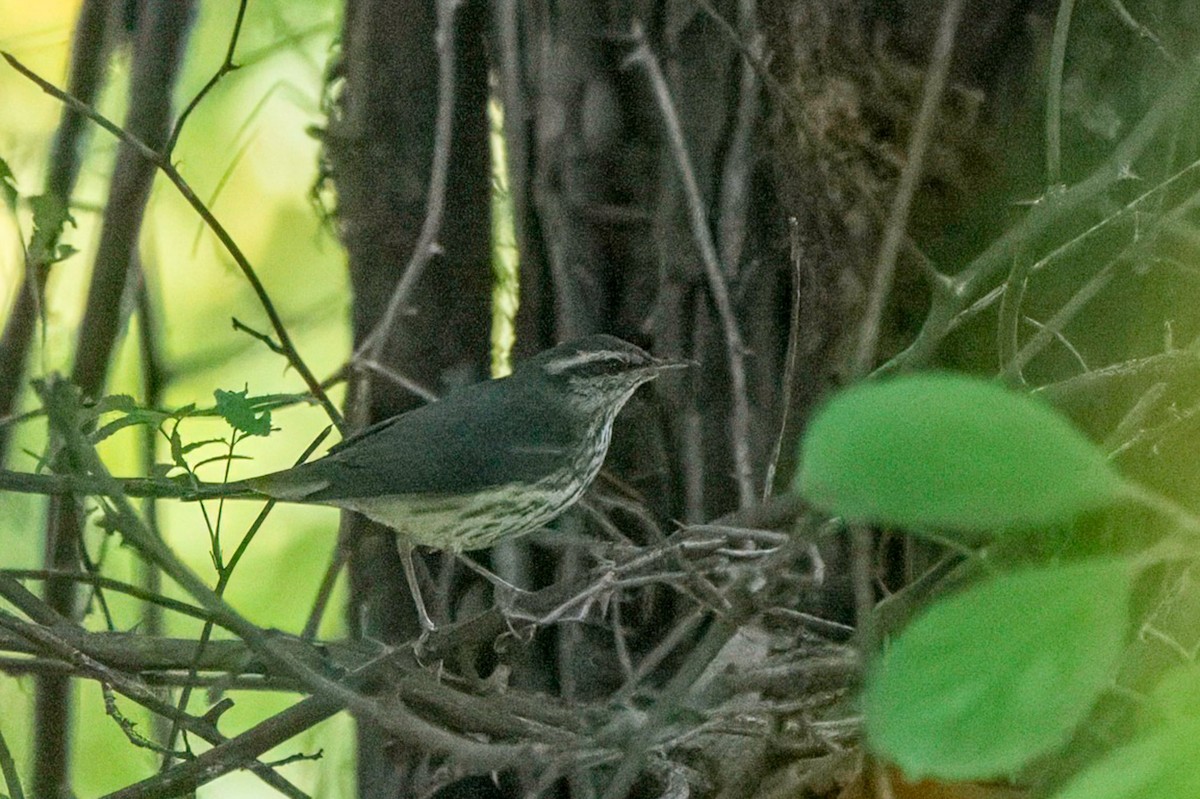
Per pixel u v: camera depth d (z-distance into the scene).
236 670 9.10
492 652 10.90
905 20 9.14
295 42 14.23
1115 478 2.60
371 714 7.35
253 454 15.25
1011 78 9.12
